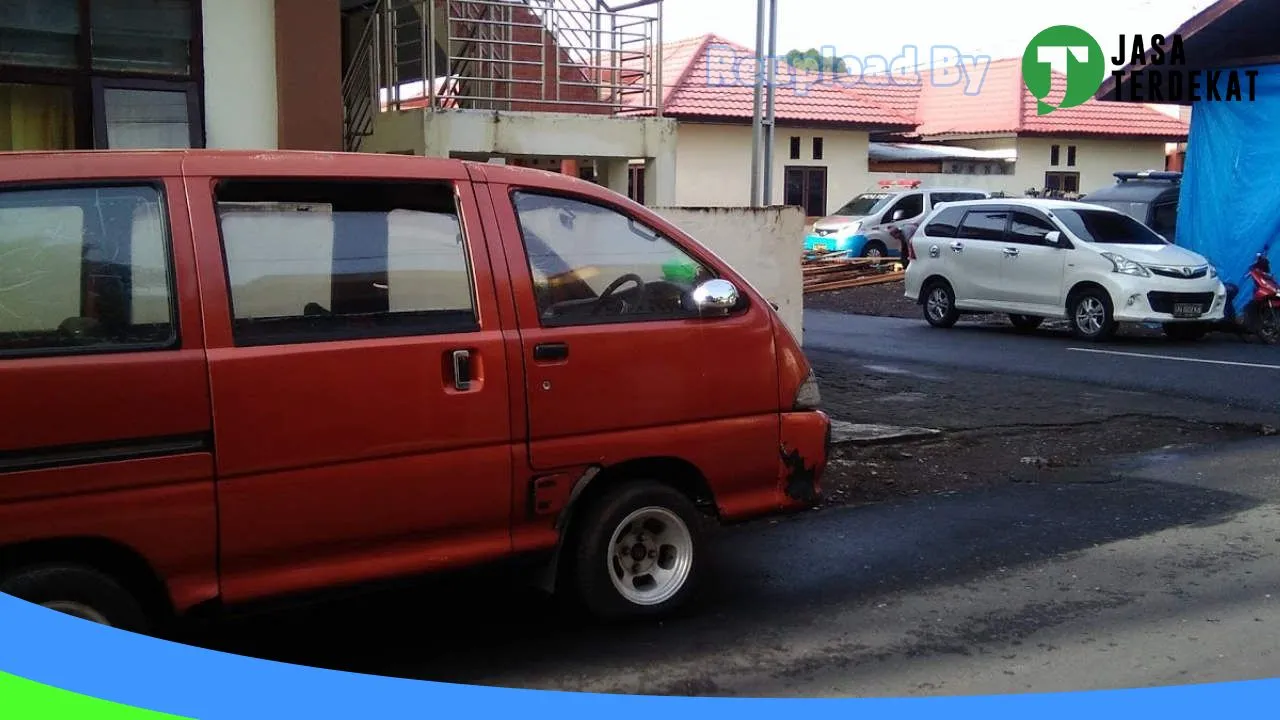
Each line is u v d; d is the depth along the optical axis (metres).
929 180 30.64
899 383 11.08
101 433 3.54
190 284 3.74
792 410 5.07
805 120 27.56
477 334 4.24
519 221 4.43
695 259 4.88
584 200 4.61
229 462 3.75
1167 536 6.19
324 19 9.06
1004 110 32.25
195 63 8.66
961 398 10.29
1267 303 14.31
